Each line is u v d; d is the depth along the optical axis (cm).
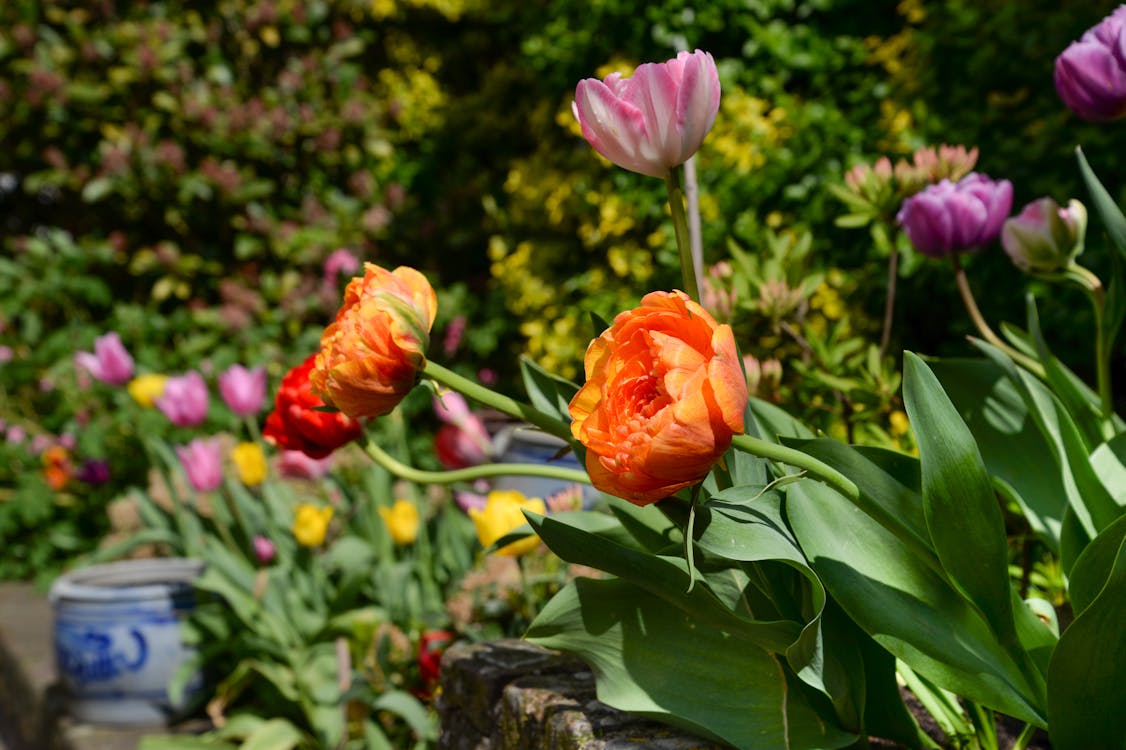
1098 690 81
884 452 94
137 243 497
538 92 476
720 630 99
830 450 94
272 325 450
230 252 497
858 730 94
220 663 243
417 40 546
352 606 224
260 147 477
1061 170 289
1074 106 117
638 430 71
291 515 250
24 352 463
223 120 475
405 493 253
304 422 108
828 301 257
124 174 460
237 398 247
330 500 268
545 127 426
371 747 203
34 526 434
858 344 168
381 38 549
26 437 449
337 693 209
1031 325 120
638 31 385
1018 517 156
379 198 488
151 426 396
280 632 222
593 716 109
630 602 104
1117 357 297
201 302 479
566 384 111
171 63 488
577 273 396
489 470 109
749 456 93
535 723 116
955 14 319
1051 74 299
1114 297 117
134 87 484
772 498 94
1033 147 286
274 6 486
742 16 370
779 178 323
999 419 127
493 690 128
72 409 431
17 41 480
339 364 89
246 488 277
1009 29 301
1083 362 293
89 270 489
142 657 235
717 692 99
